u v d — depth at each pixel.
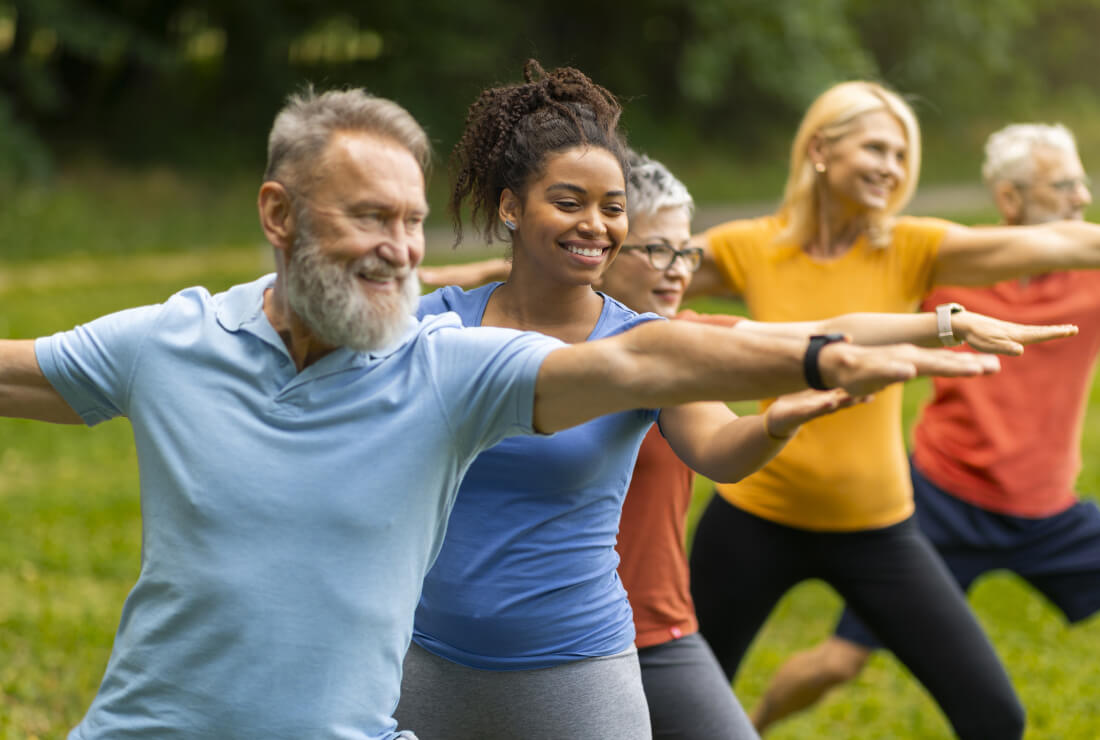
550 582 3.71
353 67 34.03
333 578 3.08
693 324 2.92
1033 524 6.59
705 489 11.39
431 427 3.13
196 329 3.21
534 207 3.76
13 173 28.44
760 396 2.84
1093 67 46.25
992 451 6.54
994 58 39.88
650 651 4.46
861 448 5.40
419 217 3.11
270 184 3.08
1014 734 5.32
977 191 34.66
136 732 3.19
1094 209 28.84
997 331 3.57
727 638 5.76
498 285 4.04
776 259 5.66
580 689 3.75
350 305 3.01
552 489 3.67
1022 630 8.62
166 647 3.16
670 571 4.48
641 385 2.92
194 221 27.81
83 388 3.30
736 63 35.75
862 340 3.72
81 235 25.75
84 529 10.08
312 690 3.10
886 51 40.09
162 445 3.17
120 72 33.41
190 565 3.12
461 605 3.74
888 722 7.22
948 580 5.47
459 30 33.78
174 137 32.53
